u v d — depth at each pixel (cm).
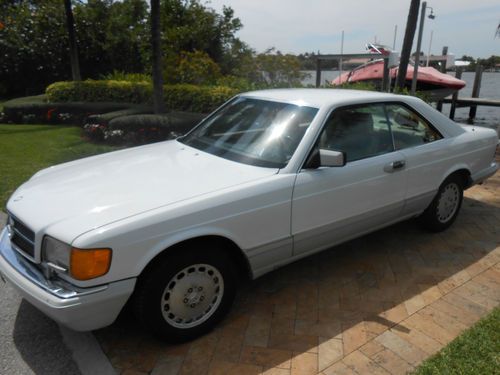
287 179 325
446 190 467
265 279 386
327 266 409
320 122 351
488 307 340
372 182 377
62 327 323
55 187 320
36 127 1198
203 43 1800
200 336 309
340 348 294
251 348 297
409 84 1534
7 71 1942
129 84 1388
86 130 1033
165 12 1755
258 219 312
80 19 1917
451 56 2023
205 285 303
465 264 411
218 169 338
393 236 473
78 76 1511
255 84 1266
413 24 1063
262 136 365
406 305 344
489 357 275
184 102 1226
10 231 309
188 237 281
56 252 262
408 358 283
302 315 333
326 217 352
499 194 611
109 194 299
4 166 739
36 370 279
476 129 501
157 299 281
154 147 418
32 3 2027
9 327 323
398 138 410
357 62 1520
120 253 258
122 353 295
